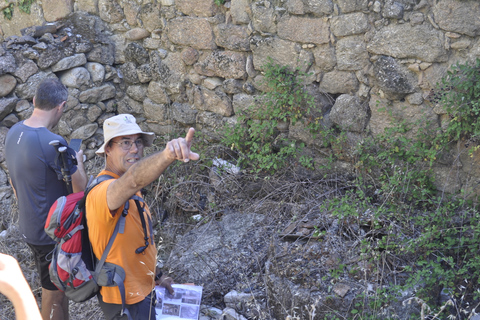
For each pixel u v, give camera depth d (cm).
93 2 480
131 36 479
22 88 429
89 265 222
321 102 387
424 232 300
